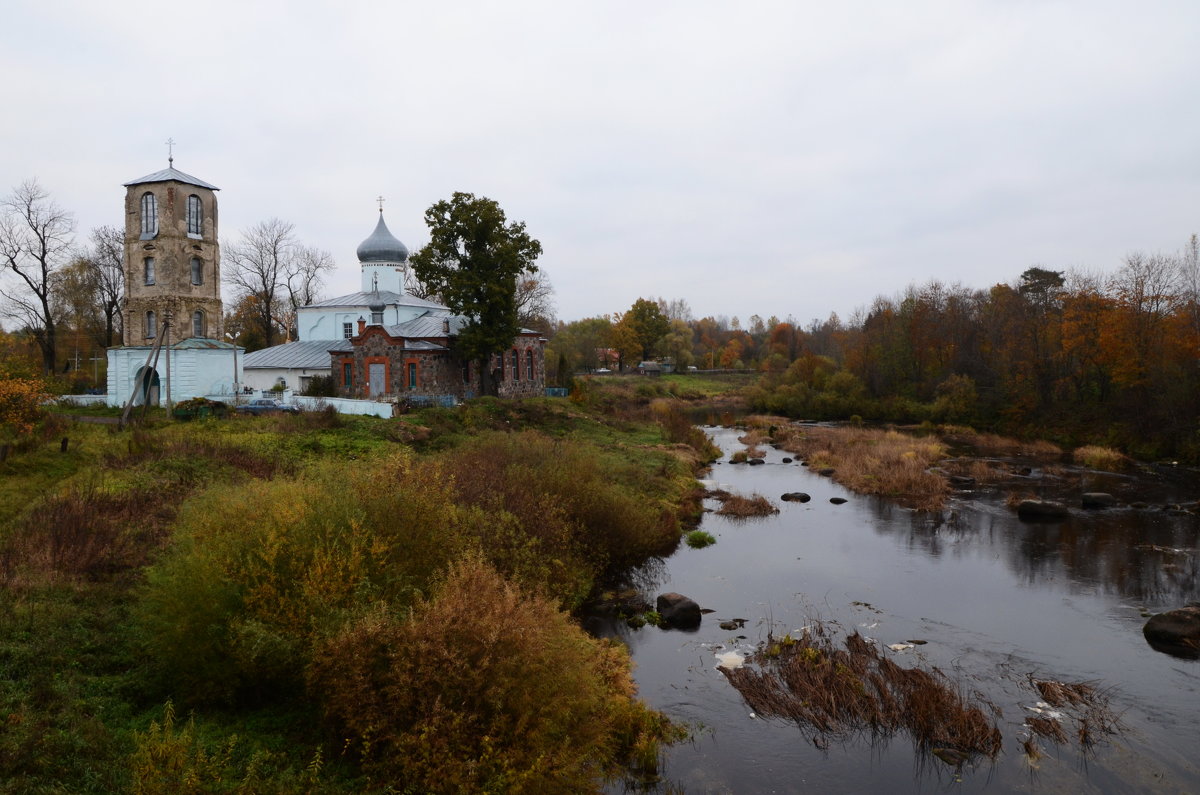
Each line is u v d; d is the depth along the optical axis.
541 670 11.32
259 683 12.68
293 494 15.02
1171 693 16.44
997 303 77.62
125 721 11.77
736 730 14.95
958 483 40.66
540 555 19.48
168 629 12.71
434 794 10.16
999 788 13.08
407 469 17.58
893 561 26.31
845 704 15.65
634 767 13.61
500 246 51.59
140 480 23.61
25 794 9.14
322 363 54.75
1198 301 51.59
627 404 79.06
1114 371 54.56
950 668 17.64
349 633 11.19
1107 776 13.39
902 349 78.06
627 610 21.06
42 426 31.02
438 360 51.88
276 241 76.88
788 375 94.31
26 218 58.97
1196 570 25.00
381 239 62.88
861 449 49.72
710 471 45.72
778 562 26.16
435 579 13.75
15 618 13.86
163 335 40.81
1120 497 36.44
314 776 10.11
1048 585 23.66
